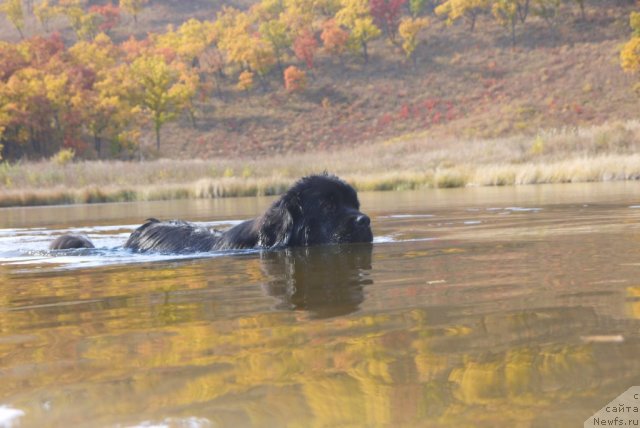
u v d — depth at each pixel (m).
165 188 28.98
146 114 114.31
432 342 2.42
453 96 116.88
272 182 28.94
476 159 48.47
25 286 4.70
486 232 7.29
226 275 4.83
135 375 2.18
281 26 140.12
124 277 4.98
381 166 47.75
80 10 167.75
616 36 122.31
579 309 2.89
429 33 141.88
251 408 1.78
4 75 106.56
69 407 1.88
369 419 1.66
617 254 4.84
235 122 117.12
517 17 138.12
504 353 2.21
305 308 3.32
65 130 96.62
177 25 177.62
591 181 25.70
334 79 130.00
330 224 6.97
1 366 2.40
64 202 27.73
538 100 105.38
